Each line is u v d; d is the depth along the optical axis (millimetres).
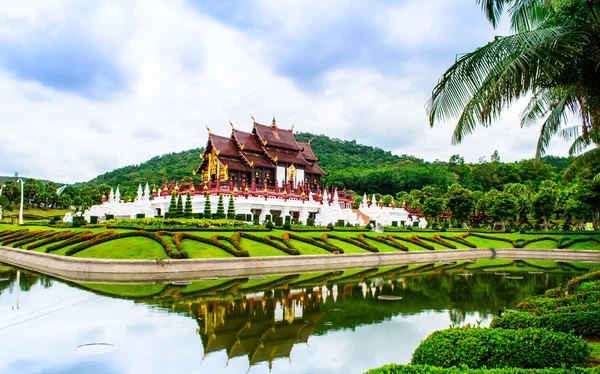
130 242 37125
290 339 17547
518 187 111688
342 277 35000
